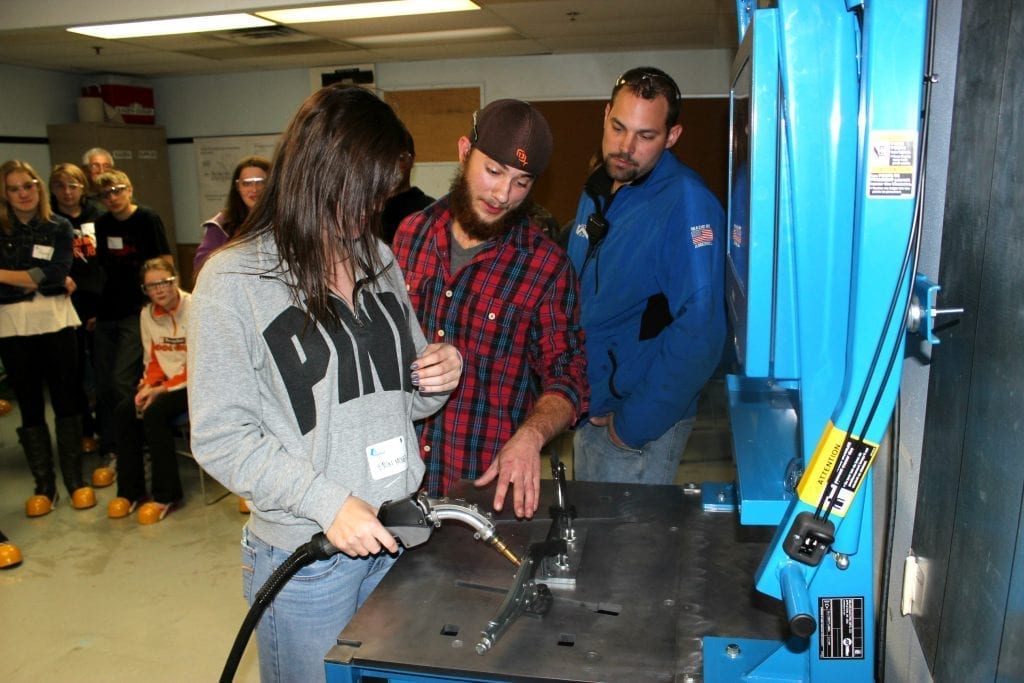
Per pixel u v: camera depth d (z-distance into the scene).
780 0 0.86
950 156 1.15
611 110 1.89
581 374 1.71
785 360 0.93
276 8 3.62
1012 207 0.89
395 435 1.29
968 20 1.08
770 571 0.98
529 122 1.54
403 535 1.19
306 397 1.20
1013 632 0.86
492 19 4.05
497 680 0.99
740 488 1.03
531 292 1.72
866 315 0.88
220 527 3.44
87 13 3.83
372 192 1.16
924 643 1.25
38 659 2.50
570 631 1.07
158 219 3.99
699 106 5.30
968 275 1.05
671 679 0.97
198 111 6.24
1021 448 0.85
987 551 0.95
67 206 4.10
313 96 1.15
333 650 1.04
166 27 4.05
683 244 1.83
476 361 1.74
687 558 1.26
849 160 0.87
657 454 2.06
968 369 1.04
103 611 2.78
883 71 0.83
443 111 5.71
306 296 1.17
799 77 0.86
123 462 3.55
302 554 1.16
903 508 1.43
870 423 0.90
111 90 5.95
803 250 0.90
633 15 3.97
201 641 2.59
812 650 1.02
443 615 1.11
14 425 4.82
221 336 1.13
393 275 1.39
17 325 3.43
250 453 1.14
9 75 5.52
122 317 3.91
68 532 3.40
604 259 2.00
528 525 1.37
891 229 0.85
